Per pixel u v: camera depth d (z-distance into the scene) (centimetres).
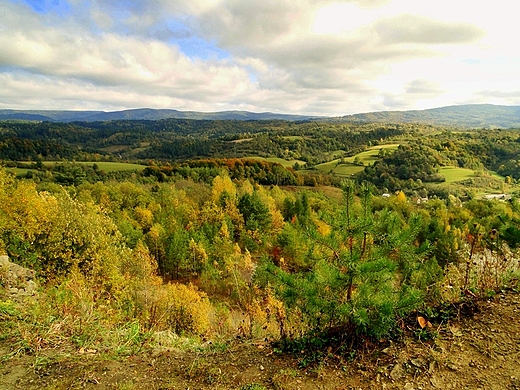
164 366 340
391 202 3988
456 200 6800
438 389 271
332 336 360
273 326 440
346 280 342
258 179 8119
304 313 373
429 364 298
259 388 292
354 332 344
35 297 481
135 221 3603
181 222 3938
